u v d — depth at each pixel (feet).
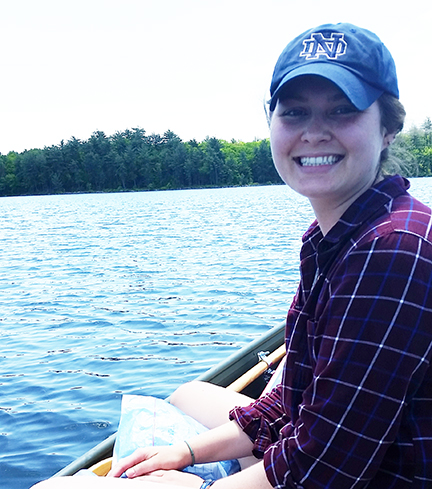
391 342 3.94
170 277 40.86
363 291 4.06
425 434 4.13
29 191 366.63
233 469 6.31
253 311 28.43
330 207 4.84
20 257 58.39
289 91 4.56
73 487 4.92
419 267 3.93
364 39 4.51
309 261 4.97
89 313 29.58
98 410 15.89
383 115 4.70
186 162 363.97
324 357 4.27
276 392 6.16
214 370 10.05
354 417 4.08
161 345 22.50
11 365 20.67
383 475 4.30
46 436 14.33
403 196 4.39
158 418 6.42
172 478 5.56
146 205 187.21
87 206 197.06
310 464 4.29
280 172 4.97
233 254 52.34
